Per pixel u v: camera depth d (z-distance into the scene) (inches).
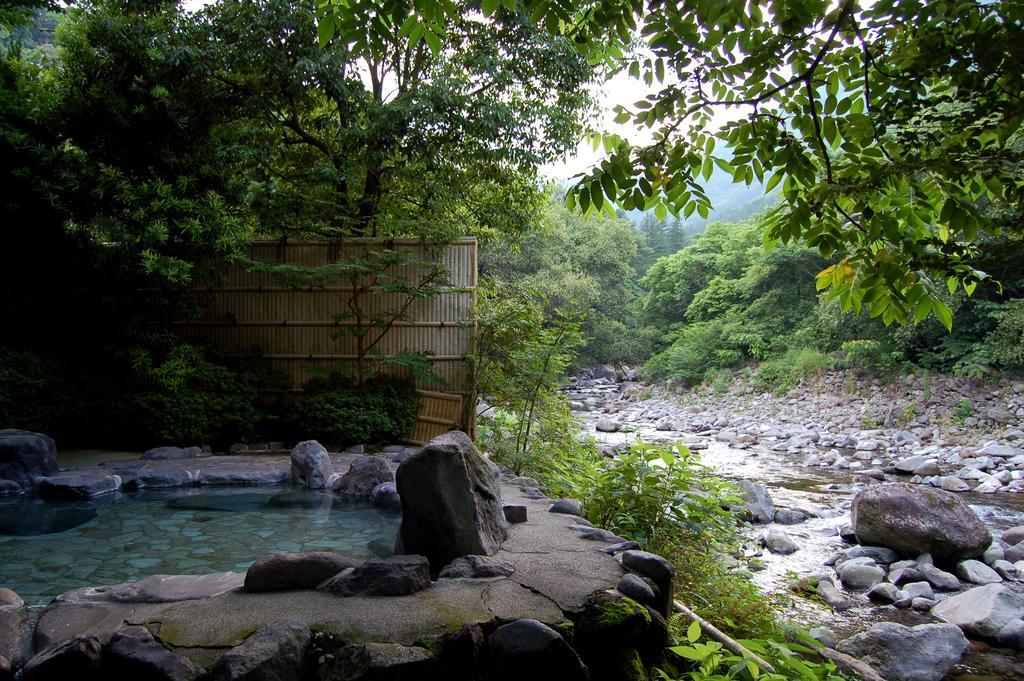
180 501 238.2
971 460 468.8
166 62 346.6
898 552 257.3
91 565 163.8
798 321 959.0
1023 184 85.2
